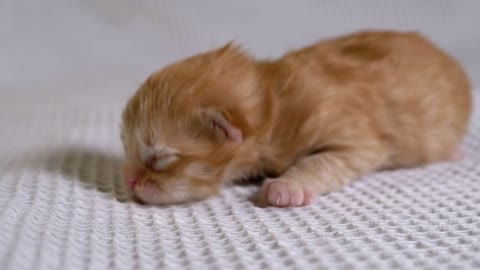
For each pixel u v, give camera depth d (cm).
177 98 27
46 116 40
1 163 30
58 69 56
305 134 29
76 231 24
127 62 56
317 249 23
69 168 29
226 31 56
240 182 30
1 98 47
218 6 56
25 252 22
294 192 27
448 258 22
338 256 22
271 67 30
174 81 28
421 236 24
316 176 28
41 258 22
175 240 24
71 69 55
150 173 27
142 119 28
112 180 29
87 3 56
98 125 37
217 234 24
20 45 56
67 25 56
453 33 54
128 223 25
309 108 29
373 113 30
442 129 32
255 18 56
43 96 47
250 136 28
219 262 22
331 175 29
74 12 56
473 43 54
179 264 22
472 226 24
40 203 26
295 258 22
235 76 28
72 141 33
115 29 56
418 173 30
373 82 31
